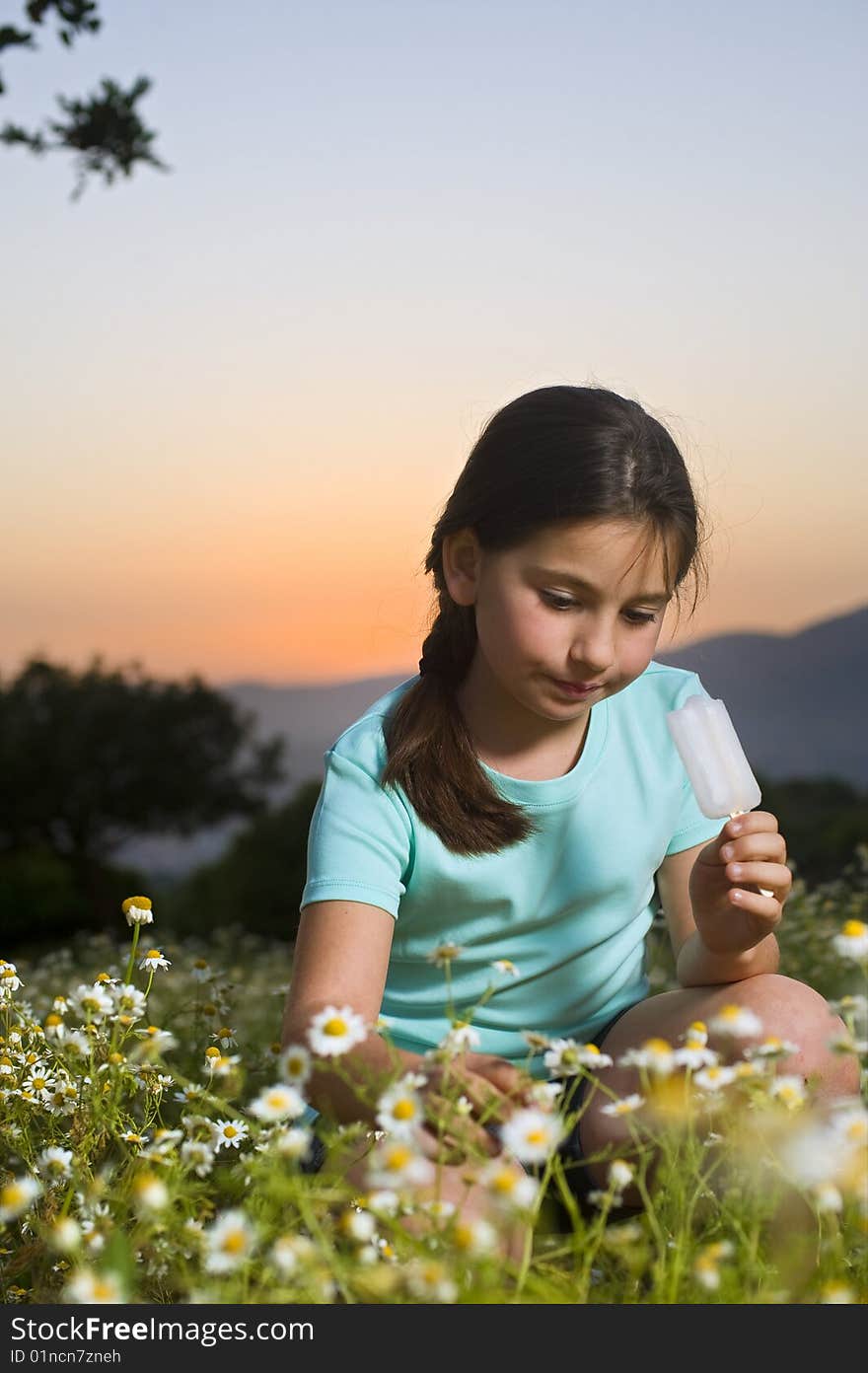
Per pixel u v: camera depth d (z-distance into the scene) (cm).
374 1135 172
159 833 3831
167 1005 391
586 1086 212
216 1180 187
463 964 216
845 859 1150
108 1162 193
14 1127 198
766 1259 158
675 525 187
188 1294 164
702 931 196
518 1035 218
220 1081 216
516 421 192
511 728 213
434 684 213
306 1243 137
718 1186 172
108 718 3703
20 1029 224
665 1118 162
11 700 3759
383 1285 133
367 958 197
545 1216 180
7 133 586
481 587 195
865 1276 153
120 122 589
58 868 2839
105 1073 199
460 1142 152
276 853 2053
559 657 188
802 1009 190
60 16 560
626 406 193
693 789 192
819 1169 144
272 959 727
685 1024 197
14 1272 169
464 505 196
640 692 231
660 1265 144
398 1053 173
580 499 181
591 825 214
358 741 215
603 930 219
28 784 3612
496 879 210
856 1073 189
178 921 2242
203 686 3881
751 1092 154
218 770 3834
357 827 206
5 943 2666
